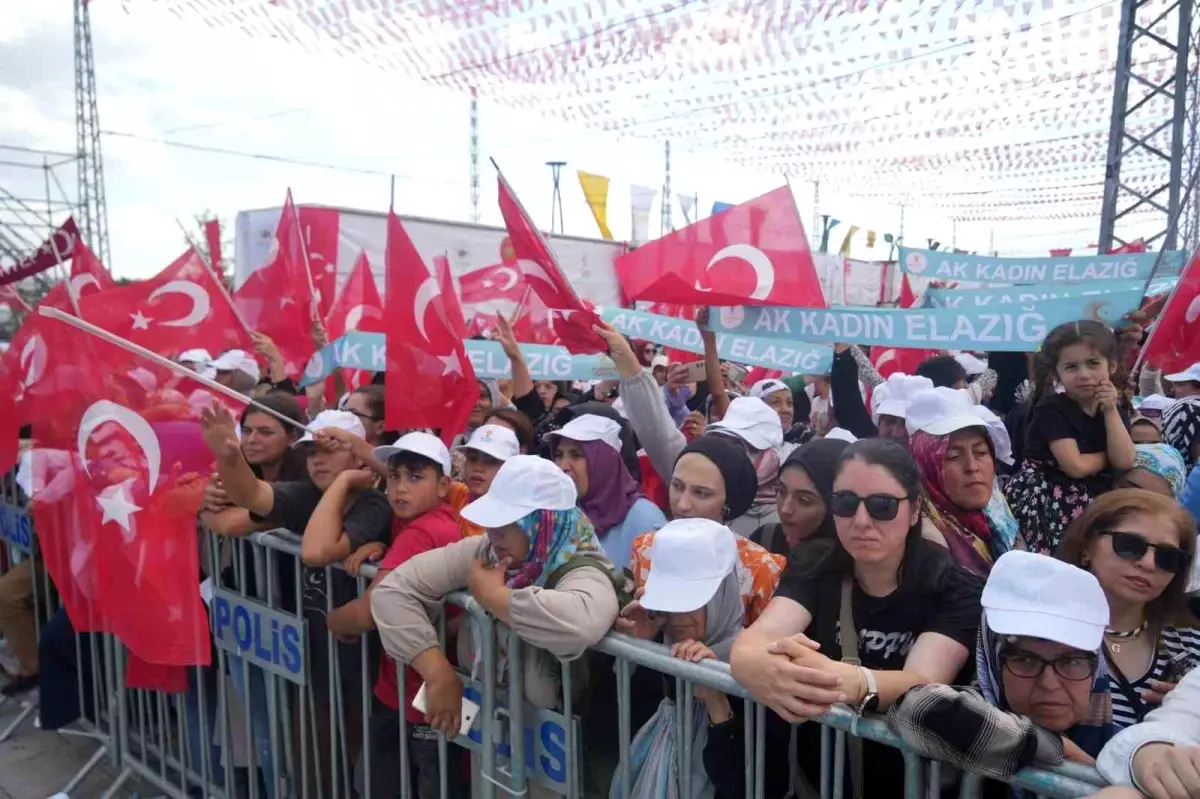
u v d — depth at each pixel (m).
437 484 3.03
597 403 4.04
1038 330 3.63
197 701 3.72
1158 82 8.75
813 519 2.56
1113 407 3.16
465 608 2.66
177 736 4.04
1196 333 3.75
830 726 1.88
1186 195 5.12
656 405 3.71
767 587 2.55
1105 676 1.93
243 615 3.41
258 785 3.60
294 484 3.36
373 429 4.14
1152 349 3.82
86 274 4.11
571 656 2.31
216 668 3.71
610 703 2.73
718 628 2.31
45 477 3.44
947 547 2.13
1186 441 3.98
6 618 4.83
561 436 3.39
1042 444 3.32
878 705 1.78
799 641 1.86
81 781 4.04
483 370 5.07
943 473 2.78
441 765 2.68
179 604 3.21
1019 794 1.74
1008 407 5.82
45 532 3.55
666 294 4.16
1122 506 2.12
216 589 3.54
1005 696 1.79
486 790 2.59
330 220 10.19
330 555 2.97
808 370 4.97
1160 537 2.05
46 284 8.84
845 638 2.11
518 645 2.45
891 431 3.91
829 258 18.45
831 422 6.45
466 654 2.76
